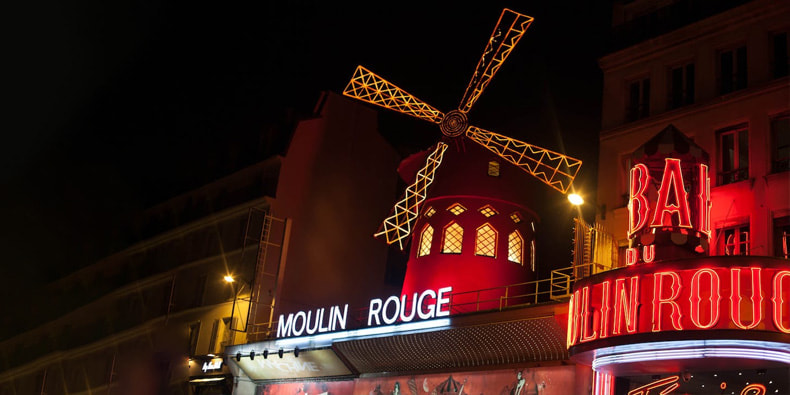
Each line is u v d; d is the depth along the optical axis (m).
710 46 16.70
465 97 23.41
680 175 13.79
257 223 28.11
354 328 20.44
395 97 23.55
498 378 17.75
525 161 23.52
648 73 17.88
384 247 30.39
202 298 29.84
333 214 29.02
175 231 32.94
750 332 11.97
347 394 21.39
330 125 30.00
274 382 24.03
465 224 22.53
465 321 17.61
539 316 16.06
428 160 23.22
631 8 18.72
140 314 33.41
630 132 17.48
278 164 28.44
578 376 16.16
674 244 13.52
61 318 39.47
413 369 19.75
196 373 27.47
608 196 17.44
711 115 16.19
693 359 12.91
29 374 40.44
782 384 13.09
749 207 15.09
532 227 23.50
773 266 12.21
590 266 15.76
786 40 15.61
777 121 15.30
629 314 13.02
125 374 32.59
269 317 25.84
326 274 28.06
